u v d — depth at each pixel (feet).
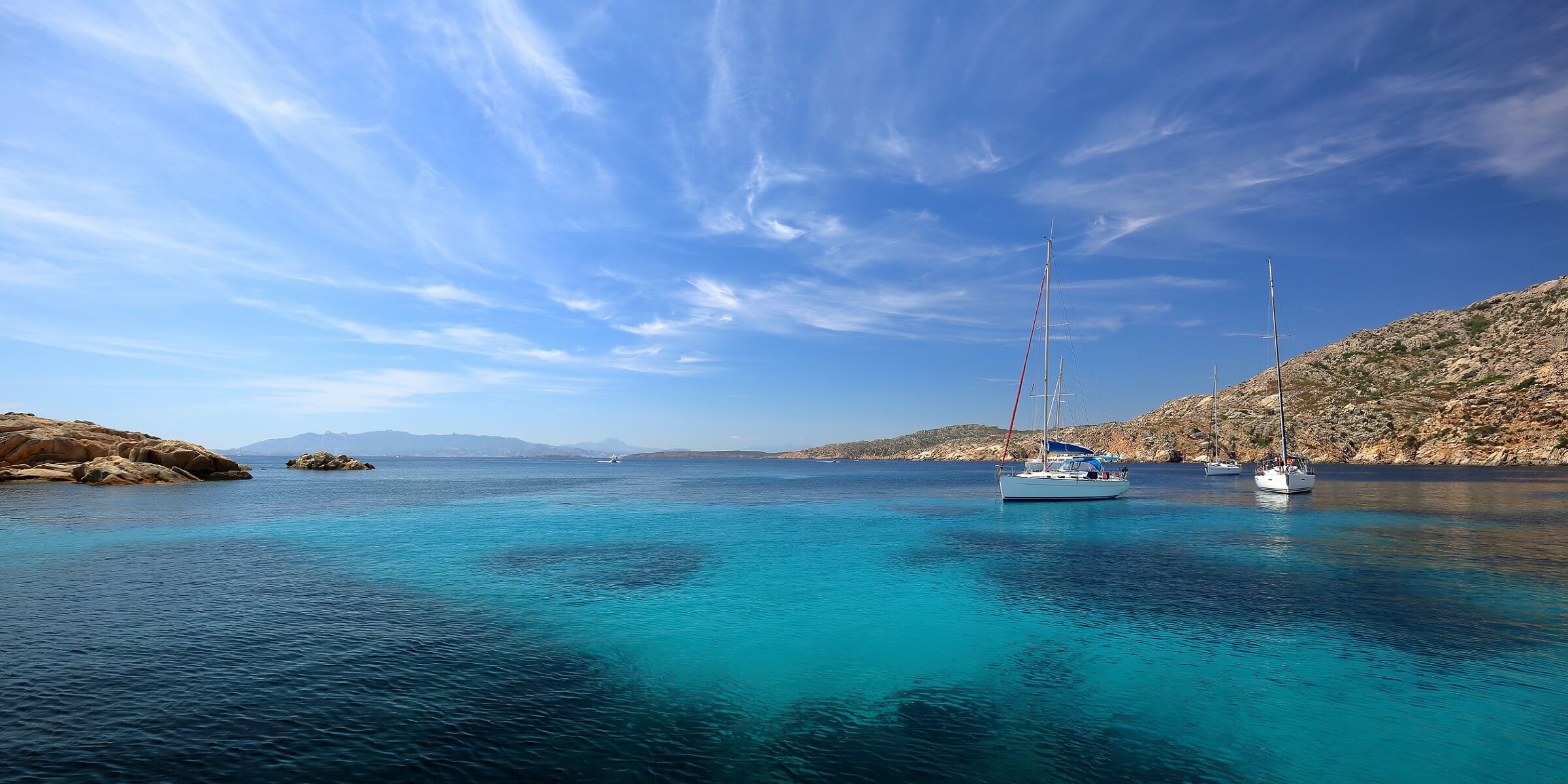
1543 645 52.49
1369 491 219.61
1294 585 74.49
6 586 72.90
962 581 78.48
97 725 36.40
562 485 317.42
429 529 129.39
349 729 36.27
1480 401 468.75
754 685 44.78
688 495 237.86
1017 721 39.04
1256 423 581.94
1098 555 96.37
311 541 109.70
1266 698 42.42
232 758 32.73
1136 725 38.52
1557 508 156.76
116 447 252.21
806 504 194.59
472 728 36.70
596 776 31.60
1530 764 33.88
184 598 67.56
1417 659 49.42
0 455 230.07
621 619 61.52
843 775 32.12
